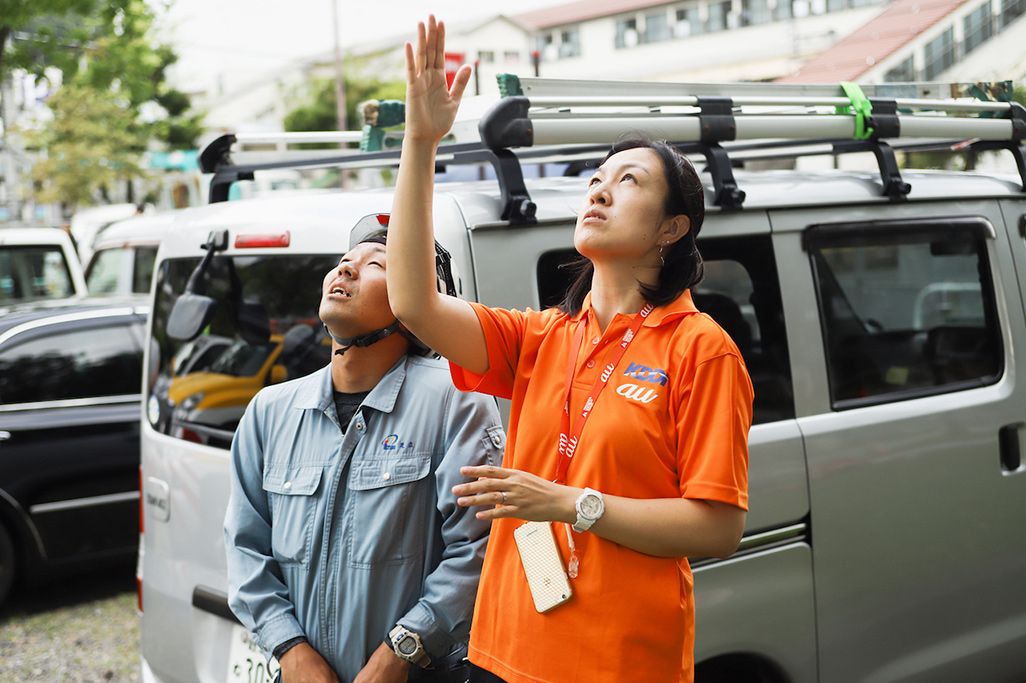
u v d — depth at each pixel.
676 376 1.78
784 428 2.79
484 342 1.97
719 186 2.75
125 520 5.43
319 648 2.20
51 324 5.44
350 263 2.21
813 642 2.80
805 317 2.91
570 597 1.77
